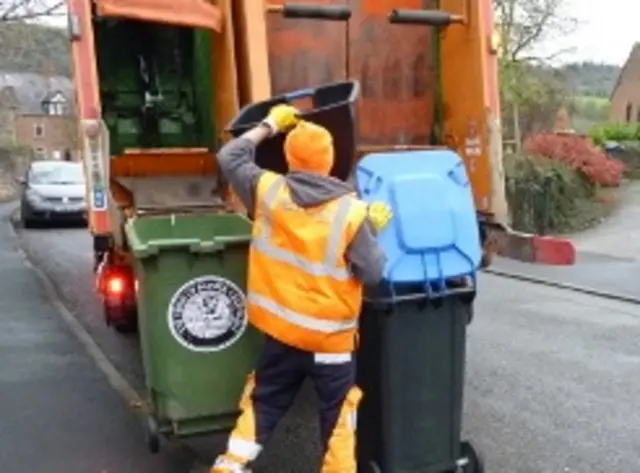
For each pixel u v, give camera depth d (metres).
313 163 3.35
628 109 56.94
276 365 3.51
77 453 4.42
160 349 3.70
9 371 5.93
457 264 3.63
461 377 3.73
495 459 4.41
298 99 4.73
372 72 5.77
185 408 3.75
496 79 5.48
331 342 3.36
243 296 3.77
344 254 3.30
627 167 22.17
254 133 3.57
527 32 23.05
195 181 5.23
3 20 16.17
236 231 4.47
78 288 9.22
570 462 4.39
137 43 5.66
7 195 32.31
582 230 15.43
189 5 4.84
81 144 4.66
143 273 3.70
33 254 12.10
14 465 4.25
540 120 25.17
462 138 5.68
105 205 4.50
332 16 5.20
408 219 3.54
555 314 8.33
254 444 3.53
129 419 4.95
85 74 4.58
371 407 3.66
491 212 5.41
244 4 4.82
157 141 5.74
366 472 3.70
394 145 5.86
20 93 69.19
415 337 3.59
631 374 6.06
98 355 6.34
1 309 8.07
